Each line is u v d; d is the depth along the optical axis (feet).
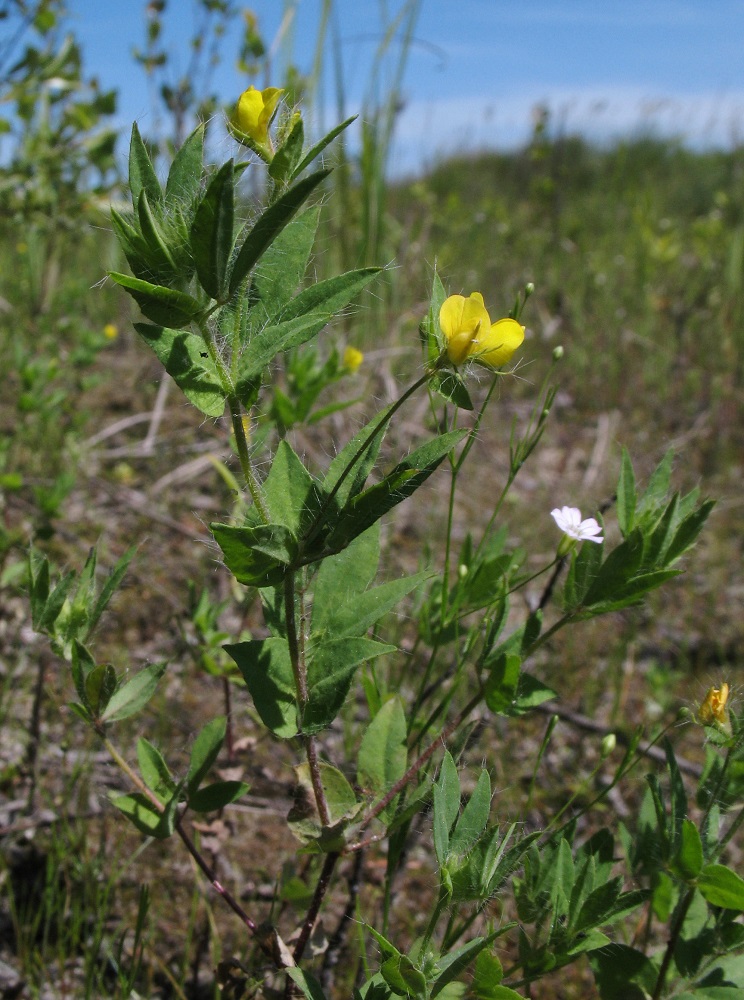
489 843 0.50
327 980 0.73
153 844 0.92
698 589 1.50
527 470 1.84
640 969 0.62
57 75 1.60
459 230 3.12
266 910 0.88
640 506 0.60
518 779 1.07
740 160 4.71
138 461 1.63
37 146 1.60
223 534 0.45
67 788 0.87
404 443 1.52
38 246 2.02
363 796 0.59
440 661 1.07
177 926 0.86
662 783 1.04
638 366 2.31
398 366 1.77
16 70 1.52
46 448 1.53
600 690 1.24
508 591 0.61
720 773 0.61
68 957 0.81
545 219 3.55
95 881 0.83
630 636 1.27
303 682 0.52
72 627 0.61
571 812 1.03
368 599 0.54
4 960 0.81
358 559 0.55
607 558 0.58
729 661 1.34
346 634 0.53
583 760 1.12
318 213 0.51
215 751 0.62
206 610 0.84
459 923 0.86
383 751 0.60
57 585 0.62
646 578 0.57
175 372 0.47
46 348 1.77
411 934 0.87
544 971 0.55
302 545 0.47
